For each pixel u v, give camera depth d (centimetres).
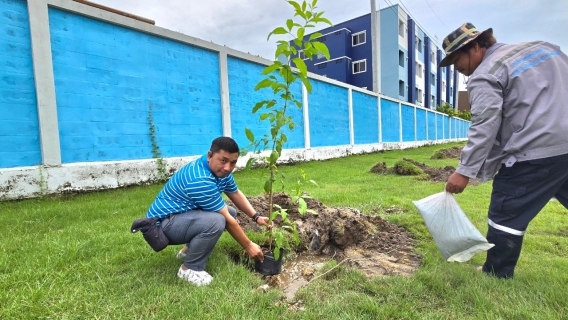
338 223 319
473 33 224
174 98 709
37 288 192
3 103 477
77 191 540
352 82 2914
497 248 217
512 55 206
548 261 255
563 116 188
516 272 231
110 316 172
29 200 473
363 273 243
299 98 1102
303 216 328
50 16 523
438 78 3753
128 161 616
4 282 199
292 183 625
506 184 208
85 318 169
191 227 207
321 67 2955
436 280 216
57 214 385
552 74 196
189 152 741
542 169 193
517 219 207
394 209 439
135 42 638
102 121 589
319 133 1218
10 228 322
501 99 201
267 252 244
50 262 228
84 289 196
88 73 569
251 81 905
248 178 689
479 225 355
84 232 307
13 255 244
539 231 344
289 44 221
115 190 579
